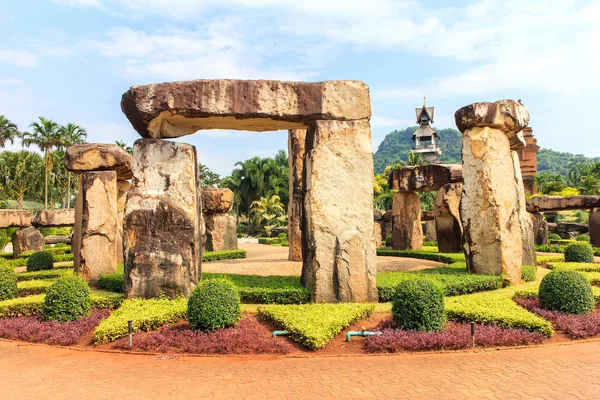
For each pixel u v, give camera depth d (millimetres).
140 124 7957
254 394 4430
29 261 13430
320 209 7973
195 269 7980
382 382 4688
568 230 25516
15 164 37875
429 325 6148
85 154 10328
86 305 7246
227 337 5902
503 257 9352
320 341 5629
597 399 4168
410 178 16875
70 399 4395
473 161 9781
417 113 50062
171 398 4367
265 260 14906
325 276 7891
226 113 7852
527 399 4195
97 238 10188
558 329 6465
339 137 8078
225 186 45750
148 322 6477
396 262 13617
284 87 8047
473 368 5066
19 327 6789
